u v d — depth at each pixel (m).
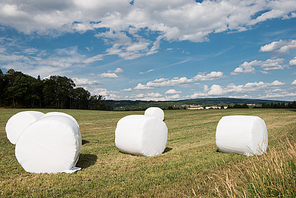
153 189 4.05
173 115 27.55
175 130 13.55
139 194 3.84
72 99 71.62
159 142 7.37
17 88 56.09
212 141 9.48
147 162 6.04
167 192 3.90
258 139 6.79
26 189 4.17
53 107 64.31
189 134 11.77
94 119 23.27
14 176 4.91
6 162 6.16
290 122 15.43
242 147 6.66
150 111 21.39
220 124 7.15
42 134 5.11
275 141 8.52
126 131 7.04
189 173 4.90
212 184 4.11
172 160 6.20
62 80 69.75
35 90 61.38
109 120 22.02
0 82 58.41
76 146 5.32
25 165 5.10
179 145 8.83
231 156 6.51
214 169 5.13
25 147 5.07
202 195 3.68
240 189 3.61
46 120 5.18
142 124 6.87
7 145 9.12
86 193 3.97
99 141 9.91
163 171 5.13
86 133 12.79
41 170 5.13
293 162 3.33
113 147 8.48
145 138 6.86
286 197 2.81
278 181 3.04
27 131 5.07
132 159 6.49
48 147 5.12
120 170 5.31
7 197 3.83
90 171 5.25
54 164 5.16
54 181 4.56
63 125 5.21
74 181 4.57
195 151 7.42
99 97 73.69
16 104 58.28
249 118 6.94
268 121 16.78
